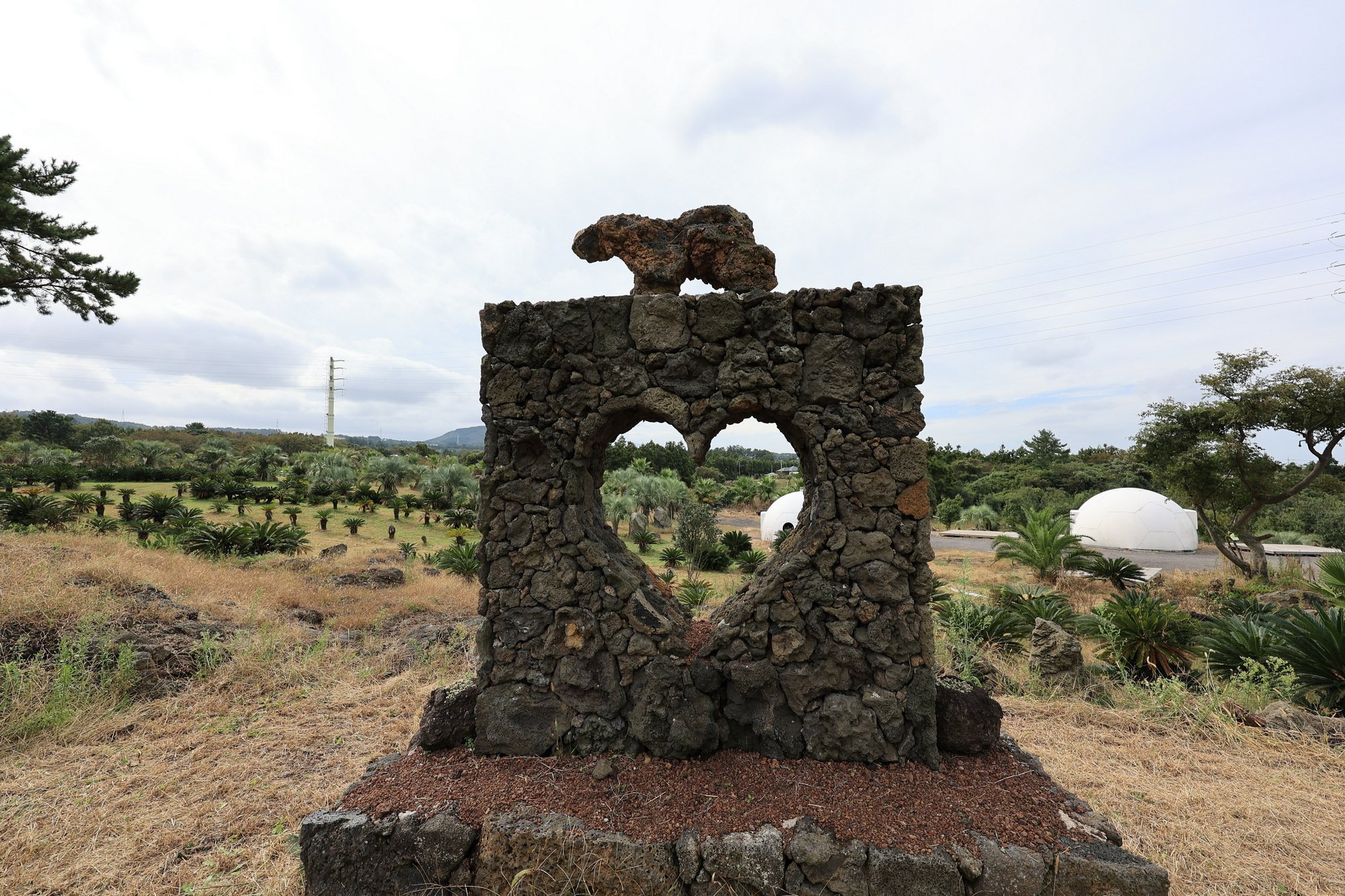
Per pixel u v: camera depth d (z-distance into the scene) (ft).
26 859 10.41
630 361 11.06
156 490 118.52
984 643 25.53
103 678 17.38
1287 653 20.58
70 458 157.69
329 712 17.62
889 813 9.18
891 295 10.59
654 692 10.78
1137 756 14.99
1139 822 11.82
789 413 10.79
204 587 31.60
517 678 11.24
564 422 11.22
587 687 11.01
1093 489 167.02
